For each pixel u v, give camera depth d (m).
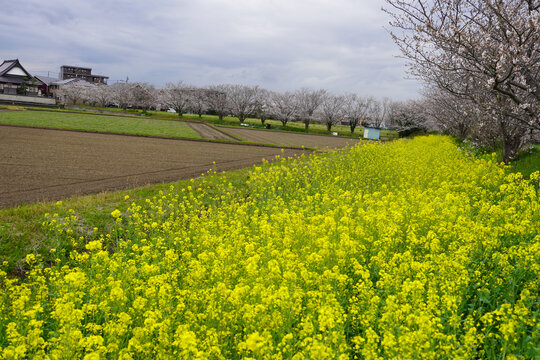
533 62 11.57
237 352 4.45
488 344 4.55
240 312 4.77
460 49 11.47
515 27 11.44
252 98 104.81
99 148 28.45
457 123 31.84
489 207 9.73
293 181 15.81
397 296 5.26
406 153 23.11
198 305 5.31
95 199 12.69
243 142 41.97
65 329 4.05
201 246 8.25
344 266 6.37
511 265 5.98
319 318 3.97
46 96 113.38
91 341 3.90
